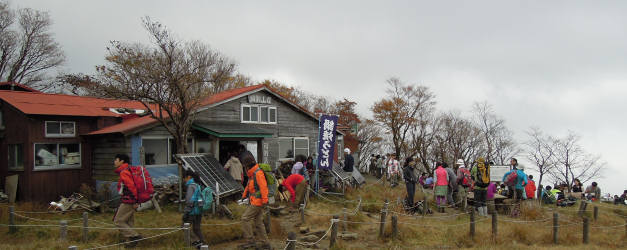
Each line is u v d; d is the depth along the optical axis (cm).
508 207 1417
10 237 944
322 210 1275
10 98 1414
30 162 1316
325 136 1510
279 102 1884
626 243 1059
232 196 1337
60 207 1198
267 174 861
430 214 1316
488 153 3703
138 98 1307
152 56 1295
